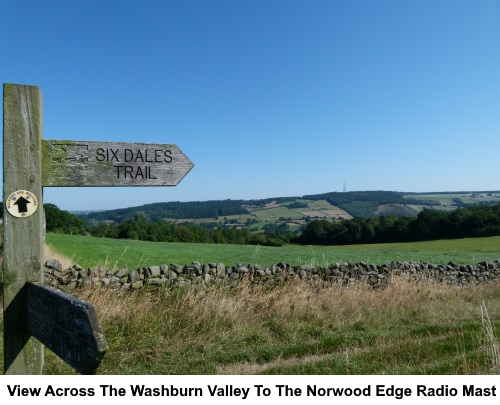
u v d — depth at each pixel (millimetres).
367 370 5023
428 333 6914
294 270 10117
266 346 6020
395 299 9258
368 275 11398
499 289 12477
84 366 1861
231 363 5418
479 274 14492
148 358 5316
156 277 8328
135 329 5781
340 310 8000
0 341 5094
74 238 30812
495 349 4641
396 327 7438
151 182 3062
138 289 7949
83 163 2859
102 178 2908
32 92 2635
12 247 2535
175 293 7285
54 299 2176
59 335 2105
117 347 5352
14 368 2535
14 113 2582
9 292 2527
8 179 2553
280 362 5504
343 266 11164
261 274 9344
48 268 7777
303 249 34125
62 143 2803
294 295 8203
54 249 17688
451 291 11141
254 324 6805
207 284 8461
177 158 3168
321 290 9133
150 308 6516
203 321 6434
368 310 8195
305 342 6320
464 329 7195
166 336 5957
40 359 2613
